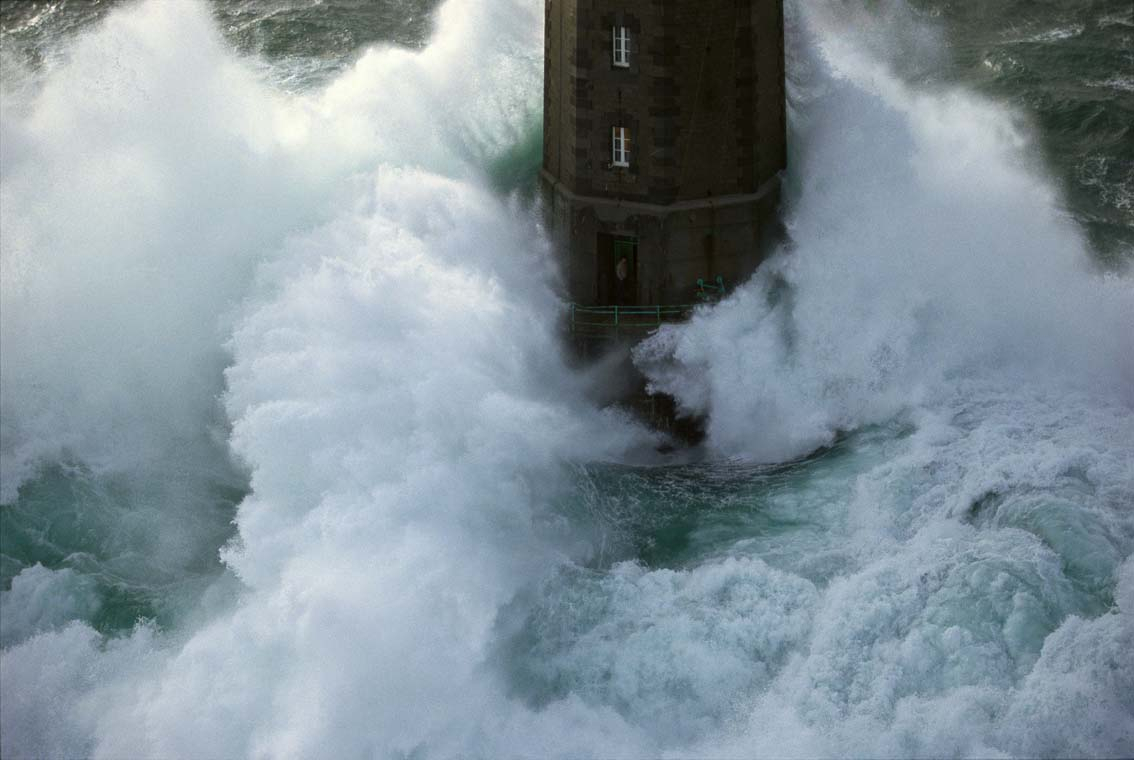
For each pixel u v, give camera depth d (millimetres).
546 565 90938
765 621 85500
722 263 110625
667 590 88312
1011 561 86188
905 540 91062
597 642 86000
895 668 81625
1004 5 158750
